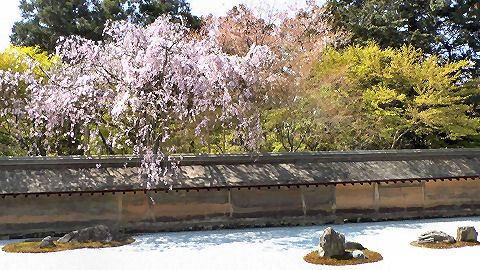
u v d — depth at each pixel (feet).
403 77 98.02
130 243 46.98
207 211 54.80
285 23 97.25
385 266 35.81
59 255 41.52
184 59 53.26
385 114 94.27
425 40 131.44
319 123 85.10
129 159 54.08
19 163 51.98
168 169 54.75
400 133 105.09
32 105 58.65
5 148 81.61
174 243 46.62
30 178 51.39
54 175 52.08
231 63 58.03
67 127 78.84
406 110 95.81
